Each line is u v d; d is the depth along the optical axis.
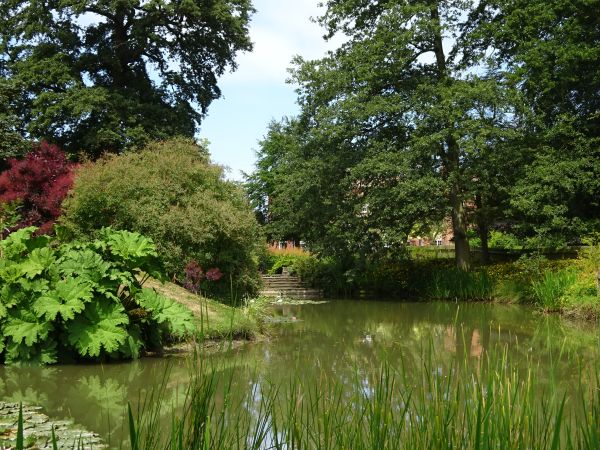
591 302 14.77
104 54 26.69
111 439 5.45
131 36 27.83
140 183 15.67
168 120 27.36
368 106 21.42
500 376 3.57
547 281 16.94
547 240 19.84
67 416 6.34
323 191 23.27
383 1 23.95
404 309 19.77
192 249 15.51
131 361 9.23
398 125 22.36
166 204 15.77
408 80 23.05
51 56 26.52
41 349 8.88
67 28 27.47
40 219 16.31
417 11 21.73
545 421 3.35
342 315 18.12
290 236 38.53
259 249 18.09
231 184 17.66
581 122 21.48
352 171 21.16
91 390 7.50
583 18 21.17
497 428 3.14
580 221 19.94
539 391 6.75
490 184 21.81
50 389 7.56
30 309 8.72
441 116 20.61
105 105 25.50
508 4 22.14
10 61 27.69
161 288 13.24
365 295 25.97
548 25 21.73
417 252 31.70
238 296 16.28
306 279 27.84
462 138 20.22
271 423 3.74
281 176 28.77
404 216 21.47
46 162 17.09
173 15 26.88
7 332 8.62
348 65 22.81
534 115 20.62
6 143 21.91
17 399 7.07
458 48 23.59
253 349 10.92
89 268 8.97
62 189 16.23
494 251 29.61
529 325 14.23
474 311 18.11
